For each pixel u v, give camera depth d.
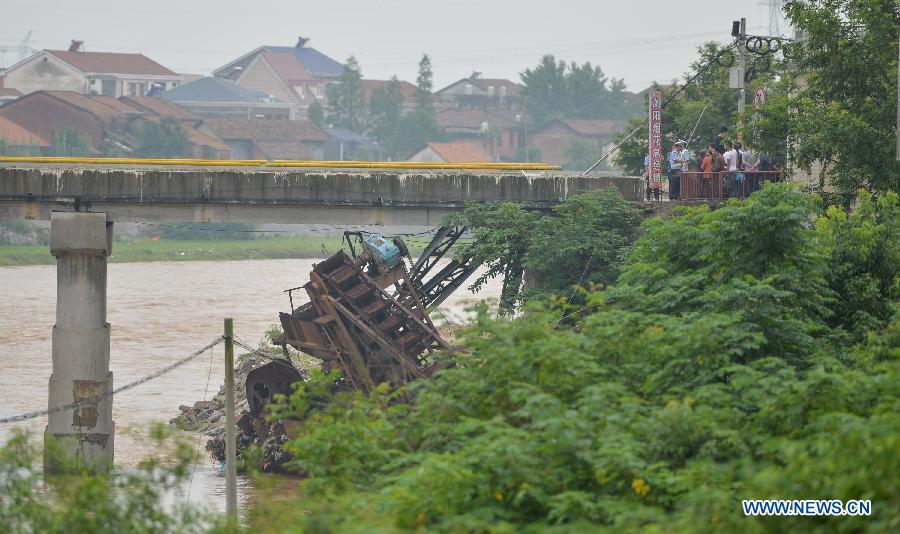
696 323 71.56
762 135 142.00
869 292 97.94
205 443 149.12
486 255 140.12
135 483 64.94
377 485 61.62
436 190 146.12
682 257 92.06
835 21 134.50
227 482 93.06
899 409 57.19
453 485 56.47
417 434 67.56
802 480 50.00
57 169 140.75
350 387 141.88
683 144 147.62
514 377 67.38
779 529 49.97
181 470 66.50
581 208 140.38
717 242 87.81
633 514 51.84
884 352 81.81
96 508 62.47
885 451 47.84
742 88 157.12
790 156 144.75
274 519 63.84
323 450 64.56
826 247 100.62
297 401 72.06
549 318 74.25
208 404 164.62
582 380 67.00
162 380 188.12
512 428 60.47
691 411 61.16
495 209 144.50
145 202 141.62
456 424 66.75
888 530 45.22
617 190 145.00
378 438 66.69
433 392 70.81
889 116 130.25
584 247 136.00
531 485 55.88
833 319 99.88
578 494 54.72
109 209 141.38
